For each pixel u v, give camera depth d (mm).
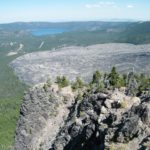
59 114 108875
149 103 59188
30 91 116562
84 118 82562
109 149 55031
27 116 112875
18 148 109500
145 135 54000
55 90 114562
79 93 107500
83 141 74312
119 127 58406
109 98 78625
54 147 86188
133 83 94312
